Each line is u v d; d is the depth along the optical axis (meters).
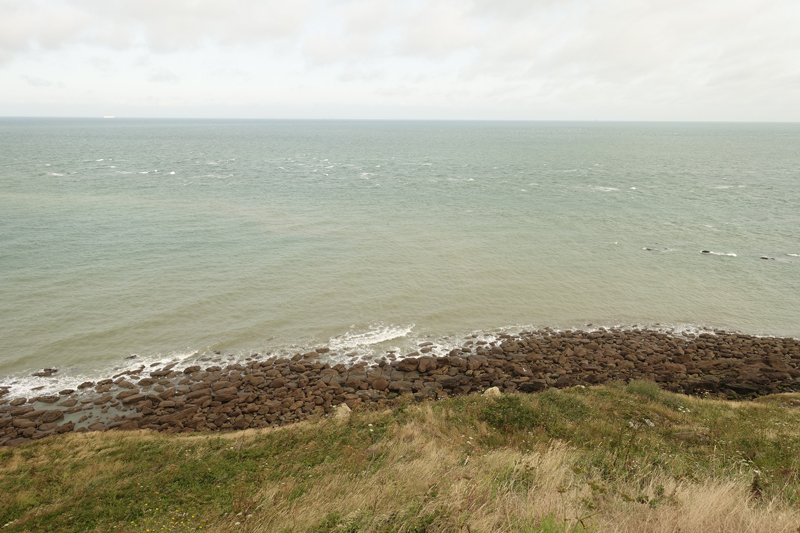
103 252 41.97
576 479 8.92
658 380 24.48
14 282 34.72
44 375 24.39
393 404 22.05
